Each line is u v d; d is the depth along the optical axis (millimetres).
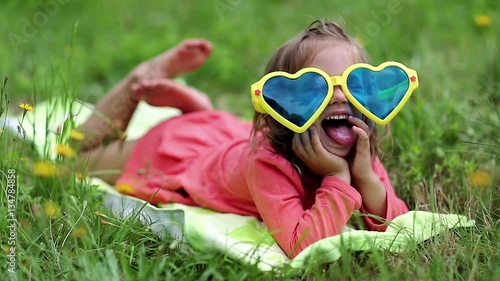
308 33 2373
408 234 2195
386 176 2516
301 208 2285
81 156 2875
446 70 3660
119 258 2170
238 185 2473
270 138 2354
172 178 2705
